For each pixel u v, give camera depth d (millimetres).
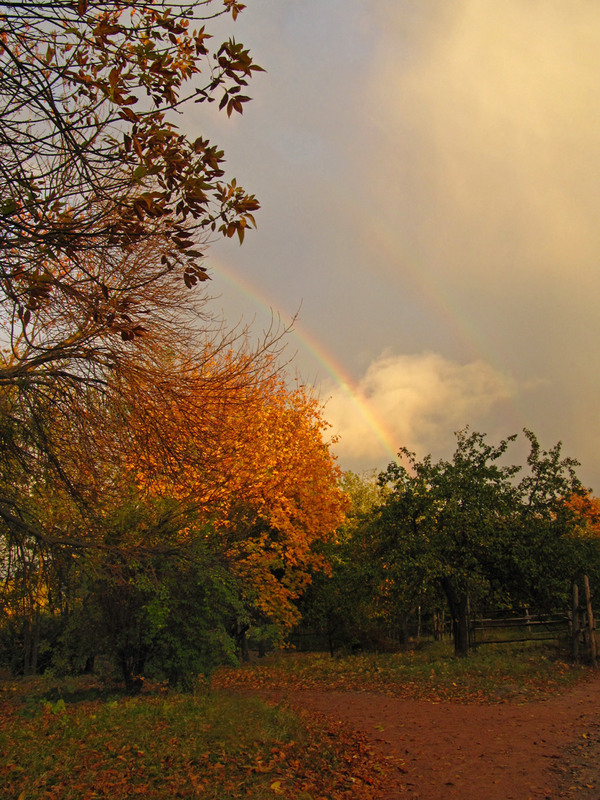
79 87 4680
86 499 8070
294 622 18906
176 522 9805
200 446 7875
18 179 4492
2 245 4652
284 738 8156
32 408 7641
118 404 7383
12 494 8398
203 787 5863
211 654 13055
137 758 6777
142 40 4836
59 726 8500
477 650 18578
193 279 5188
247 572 15164
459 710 10258
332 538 24188
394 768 6953
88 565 8992
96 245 4875
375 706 11242
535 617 20641
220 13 4703
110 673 14727
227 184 4875
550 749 7285
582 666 14797
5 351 8031
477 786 6043
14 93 4387
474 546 18031
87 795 5492
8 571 9266
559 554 17953
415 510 18297
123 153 4730
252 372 8367
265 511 15961
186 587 12539
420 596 19469
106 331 6898
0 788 5699
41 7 4258
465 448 19234
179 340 7980
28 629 15312
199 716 9000
